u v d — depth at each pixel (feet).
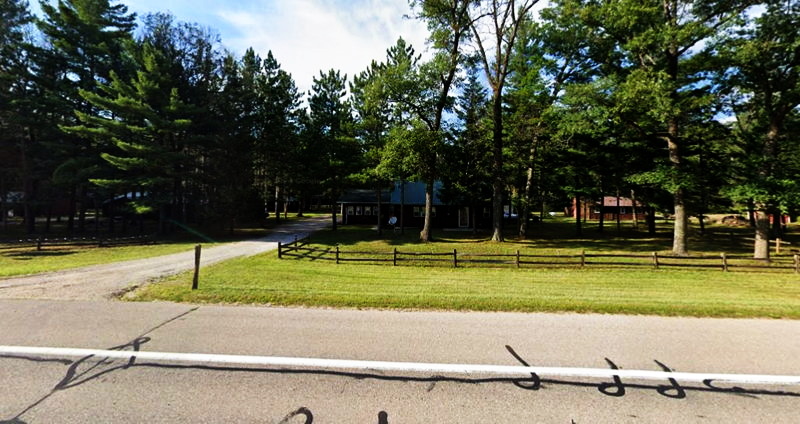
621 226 127.24
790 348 16.88
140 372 13.98
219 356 15.49
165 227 94.27
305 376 13.76
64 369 14.15
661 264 44.04
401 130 69.92
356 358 15.42
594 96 54.90
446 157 79.15
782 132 56.95
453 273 40.42
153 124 77.61
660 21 52.54
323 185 100.53
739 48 46.29
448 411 11.54
